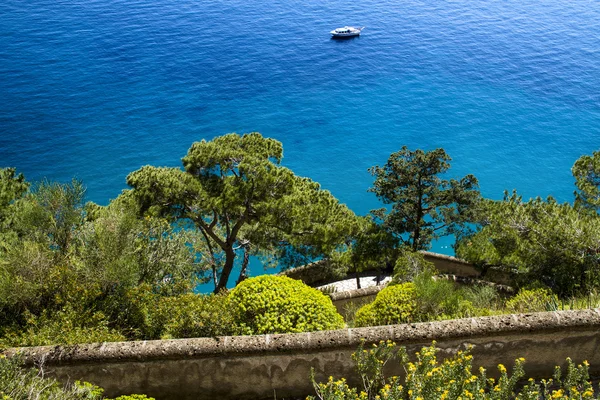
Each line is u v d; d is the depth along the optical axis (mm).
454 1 108188
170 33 88000
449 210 26984
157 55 78312
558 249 13289
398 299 9141
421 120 60781
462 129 58938
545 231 13961
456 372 5117
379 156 53969
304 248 19594
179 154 54125
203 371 6168
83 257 9922
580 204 18438
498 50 80438
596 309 6078
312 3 107562
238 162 17609
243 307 8156
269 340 6113
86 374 6188
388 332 6086
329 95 66750
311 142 56500
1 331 8422
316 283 24547
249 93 67125
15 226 12297
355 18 97875
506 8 102875
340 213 19234
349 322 11172
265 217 17078
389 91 67750
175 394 6273
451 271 24031
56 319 8320
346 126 59531
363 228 22906
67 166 51156
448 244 39188
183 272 11969
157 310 8648
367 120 60844
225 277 19203
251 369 6148
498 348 6035
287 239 18703
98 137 56125
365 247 22594
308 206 17516
